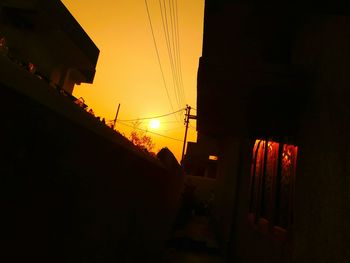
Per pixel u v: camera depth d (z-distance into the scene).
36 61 9.31
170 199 8.12
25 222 1.27
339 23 2.42
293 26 3.76
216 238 10.67
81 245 1.94
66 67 11.23
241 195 7.43
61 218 1.61
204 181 23.19
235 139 10.14
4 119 1.08
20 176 1.21
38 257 1.41
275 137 3.94
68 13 9.44
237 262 6.73
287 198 3.52
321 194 2.45
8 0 8.13
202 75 3.01
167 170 6.66
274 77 3.02
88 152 1.92
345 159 2.10
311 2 2.22
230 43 4.46
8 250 1.17
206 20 3.88
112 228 2.64
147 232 4.53
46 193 1.43
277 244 3.61
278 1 2.92
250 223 5.44
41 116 1.32
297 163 3.15
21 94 1.17
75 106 1.74
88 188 1.97
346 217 1.98
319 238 2.38
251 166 6.36
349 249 1.88
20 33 8.69
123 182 2.88
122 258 3.10
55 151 1.48
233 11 3.56
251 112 3.42
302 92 3.04
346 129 2.13
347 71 2.20
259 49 4.50
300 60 3.43
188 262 7.43
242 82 3.00
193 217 17.28
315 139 2.70
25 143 1.22
